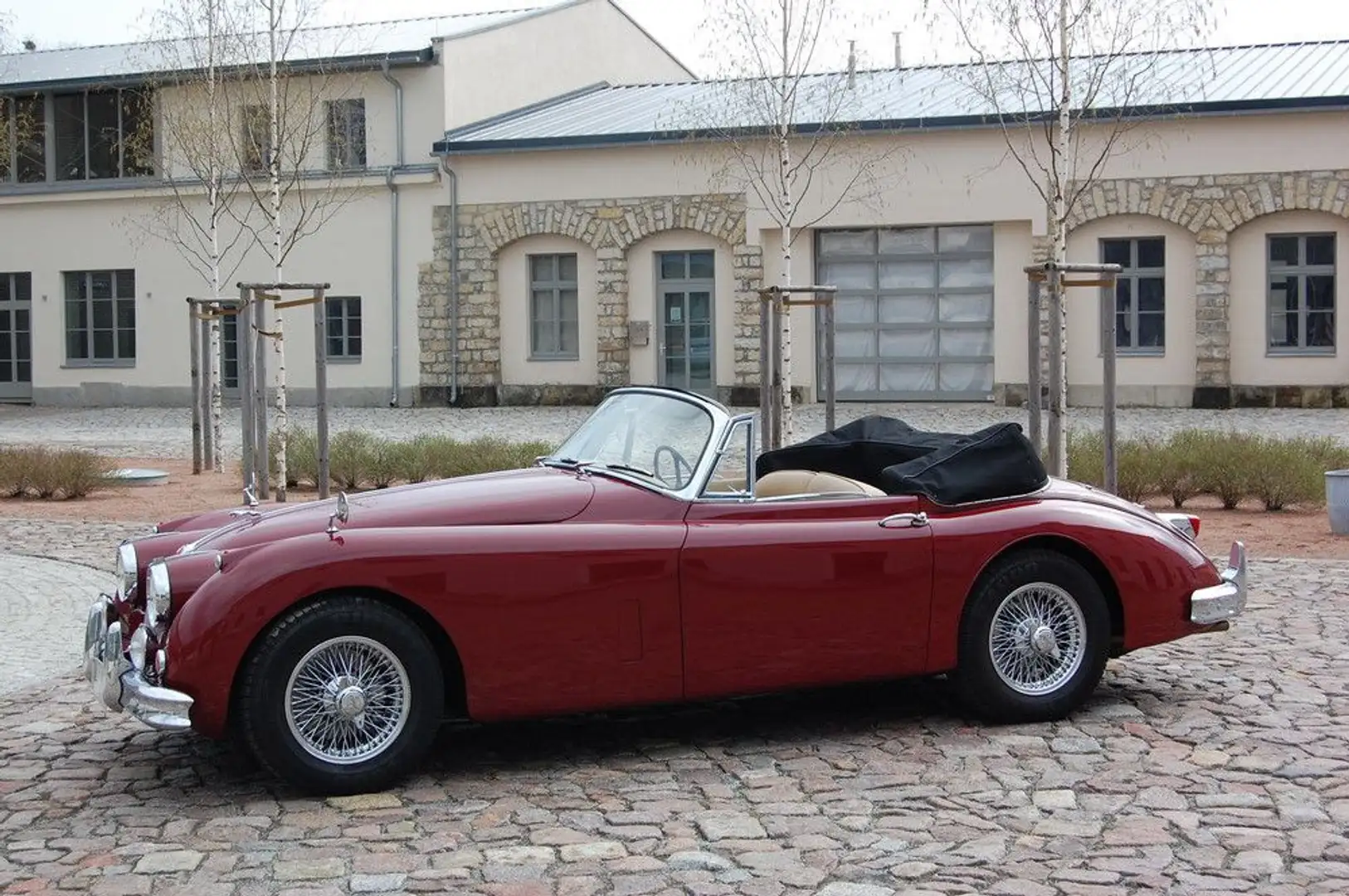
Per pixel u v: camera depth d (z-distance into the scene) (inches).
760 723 256.2
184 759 240.1
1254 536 473.7
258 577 211.0
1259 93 1012.5
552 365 1194.0
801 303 567.5
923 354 1119.0
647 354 1168.2
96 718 268.5
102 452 847.1
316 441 658.2
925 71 1217.4
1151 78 957.8
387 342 1216.2
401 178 1196.5
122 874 184.9
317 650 213.9
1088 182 571.8
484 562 220.4
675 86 1364.4
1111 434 487.8
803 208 1101.1
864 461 274.4
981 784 216.8
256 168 1174.3
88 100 1286.9
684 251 1154.7
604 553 226.4
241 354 576.1
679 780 223.0
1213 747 232.8
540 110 1288.1
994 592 247.1
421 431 956.0
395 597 219.8
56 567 448.8
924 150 1071.0
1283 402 1029.2
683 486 238.2
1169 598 255.8
